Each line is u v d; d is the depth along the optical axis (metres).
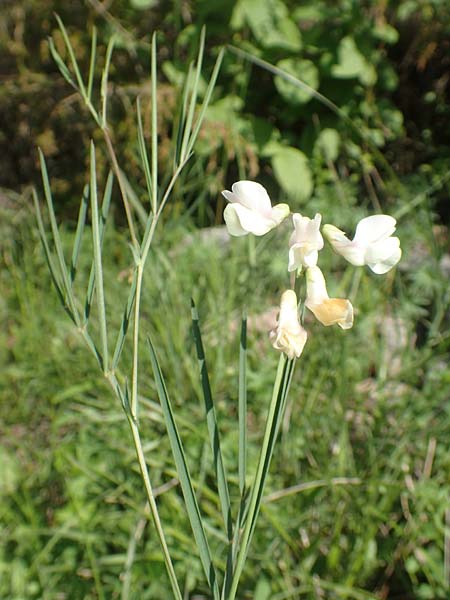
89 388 0.32
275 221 0.15
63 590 0.26
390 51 0.60
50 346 0.36
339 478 0.27
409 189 0.42
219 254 0.38
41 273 0.43
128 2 0.58
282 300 0.15
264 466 0.15
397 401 0.31
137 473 0.28
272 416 0.15
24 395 0.35
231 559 0.15
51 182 0.58
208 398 0.15
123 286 0.35
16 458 0.31
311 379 0.31
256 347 0.34
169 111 0.52
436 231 0.42
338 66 0.53
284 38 0.53
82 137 0.56
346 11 0.54
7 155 0.60
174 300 0.33
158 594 0.25
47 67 0.61
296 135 0.57
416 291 0.34
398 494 0.28
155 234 0.35
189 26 0.54
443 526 0.26
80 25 0.59
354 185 0.49
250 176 0.51
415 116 0.61
